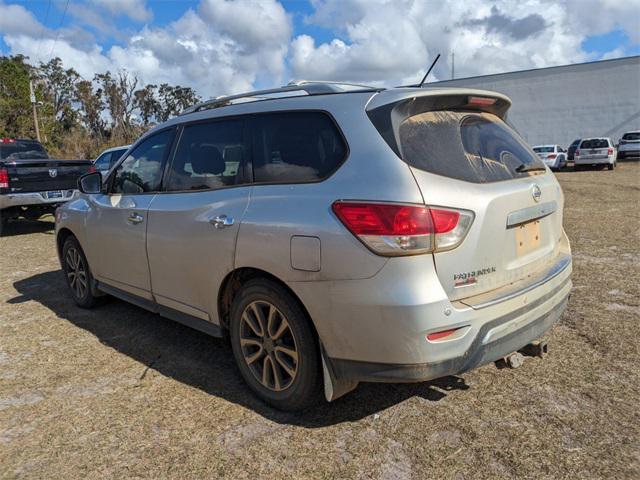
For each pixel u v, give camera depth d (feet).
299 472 7.98
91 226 14.51
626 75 97.40
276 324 9.50
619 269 18.56
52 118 153.79
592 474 7.69
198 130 11.48
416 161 8.04
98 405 10.18
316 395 9.27
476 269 8.16
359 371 8.25
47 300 17.52
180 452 8.58
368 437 8.82
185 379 11.23
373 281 7.77
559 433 8.73
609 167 77.56
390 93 8.72
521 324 8.70
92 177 14.57
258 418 9.55
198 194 10.91
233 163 10.39
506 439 8.62
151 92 188.85
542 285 9.15
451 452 8.33
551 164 79.61
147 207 12.14
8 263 23.77
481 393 10.14
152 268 12.16
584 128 102.89
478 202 8.11
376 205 7.79
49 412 9.97
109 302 17.10
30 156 39.52
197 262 10.66
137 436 9.08
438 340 7.68
